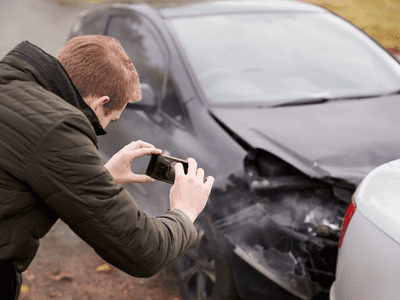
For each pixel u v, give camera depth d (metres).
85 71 1.26
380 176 1.77
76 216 1.16
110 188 1.17
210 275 2.59
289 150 2.45
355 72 3.38
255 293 2.35
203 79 3.10
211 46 3.33
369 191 1.71
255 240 2.34
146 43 3.51
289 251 2.27
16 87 1.21
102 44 1.30
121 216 1.18
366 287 1.55
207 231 2.51
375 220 1.58
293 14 3.80
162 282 3.12
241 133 2.63
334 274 2.23
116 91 1.31
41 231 1.25
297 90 3.16
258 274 2.32
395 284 1.44
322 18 3.83
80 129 1.17
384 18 10.92
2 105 1.17
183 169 1.46
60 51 1.31
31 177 1.14
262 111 2.89
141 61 3.52
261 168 2.47
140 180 1.55
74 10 12.96
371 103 3.01
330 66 3.40
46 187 1.14
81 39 1.30
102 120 1.36
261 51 3.41
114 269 3.24
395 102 3.02
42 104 1.17
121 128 3.41
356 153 2.41
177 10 3.67
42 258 3.34
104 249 1.20
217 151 2.64
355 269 1.61
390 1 11.50
